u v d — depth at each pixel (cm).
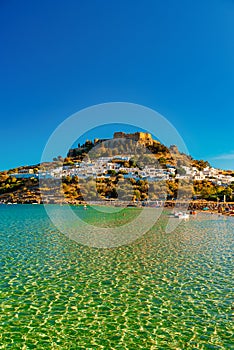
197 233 2986
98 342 872
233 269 1603
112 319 1015
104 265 1689
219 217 4797
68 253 2000
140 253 2014
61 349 835
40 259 1819
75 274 1510
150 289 1296
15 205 7631
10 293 1235
